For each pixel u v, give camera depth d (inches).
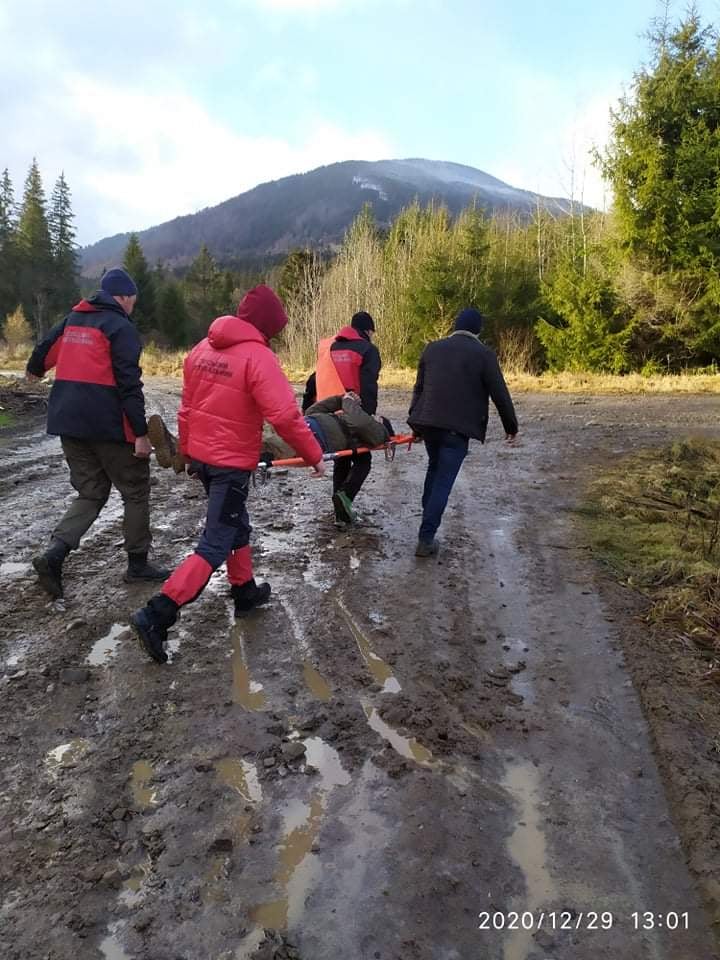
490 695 138.9
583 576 198.1
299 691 137.1
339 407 223.9
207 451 145.1
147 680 139.2
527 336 1119.0
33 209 2706.7
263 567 199.6
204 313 3056.1
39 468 330.6
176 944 82.8
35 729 122.9
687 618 170.7
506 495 284.5
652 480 302.7
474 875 95.3
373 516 254.1
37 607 170.4
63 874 92.0
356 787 111.0
